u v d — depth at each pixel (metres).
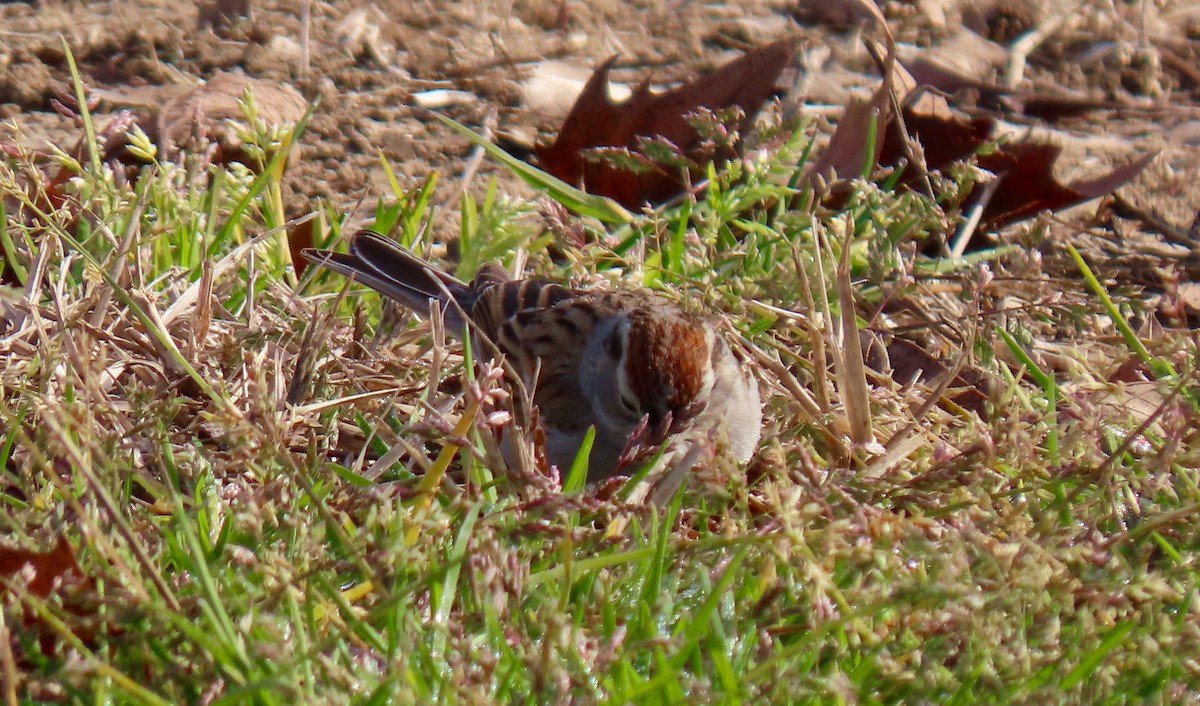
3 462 7.59
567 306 9.97
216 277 10.05
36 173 10.45
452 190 13.24
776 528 7.10
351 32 15.96
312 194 12.94
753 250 11.33
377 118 14.35
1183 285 12.42
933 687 5.83
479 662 5.75
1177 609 6.96
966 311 10.65
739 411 9.10
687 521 7.79
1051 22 17.06
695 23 17.06
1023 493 7.77
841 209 12.43
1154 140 15.10
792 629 6.46
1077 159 14.52
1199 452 7.50
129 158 12.36
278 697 5.65
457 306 9.19
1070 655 6.21
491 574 6.25
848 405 8.99
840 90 15.44
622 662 5.91
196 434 8.45
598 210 12.16
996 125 13.62
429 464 7.50
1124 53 16.80
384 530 6.84
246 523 6.41
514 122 14.61
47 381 8.06
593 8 17.20
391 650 6.11
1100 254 12.87
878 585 6.38
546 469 7.90
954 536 6.33
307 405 8.66
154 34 15.25
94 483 6.14
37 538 6.46
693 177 12.84
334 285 11.27
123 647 5.97
